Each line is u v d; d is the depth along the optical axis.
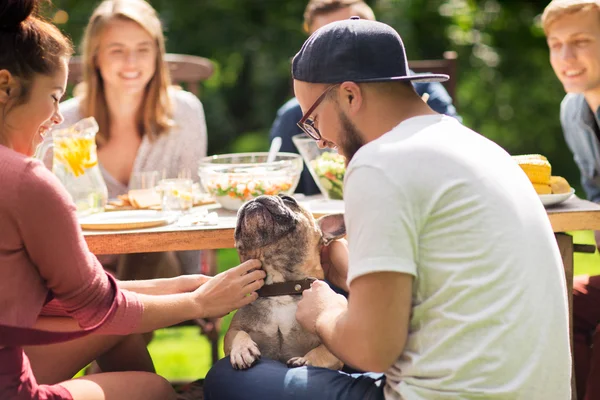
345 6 3.74
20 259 1.93
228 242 2.53
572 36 3.45
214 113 9.76
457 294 1.86
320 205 2.92
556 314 1.91
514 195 1.93
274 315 2.41
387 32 2.03
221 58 9.62
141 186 3.05
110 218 2.70
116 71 3.30
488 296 1.85
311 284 2.40
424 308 1.89
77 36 8.90
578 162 3.79
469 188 1.86
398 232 1.82
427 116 2.00
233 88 9.90
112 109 3.42
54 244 1.93
